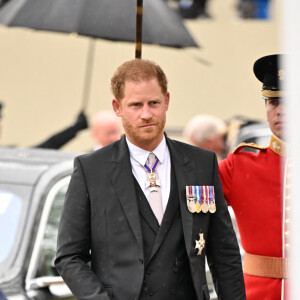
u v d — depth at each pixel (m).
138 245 10.19
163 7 24.94
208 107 40.66
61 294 14.05
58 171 15.49
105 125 24.45
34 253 14.41
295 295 4.95
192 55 40.50
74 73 39.19
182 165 10.76
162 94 10.30
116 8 23.20
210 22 41.19
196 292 10.30
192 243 10.39
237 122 26.30
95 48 39.12
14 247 14.49
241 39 41.56
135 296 10.06
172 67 40.81
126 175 10.51
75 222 10.53
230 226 11.01
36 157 16.36
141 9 12.77
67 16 23.44
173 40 24.44
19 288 13.80
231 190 12.93
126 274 10.20
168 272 10.27
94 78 39.03
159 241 10.26
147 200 10.46
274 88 12.34
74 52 39.34
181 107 40.47
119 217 10.37
